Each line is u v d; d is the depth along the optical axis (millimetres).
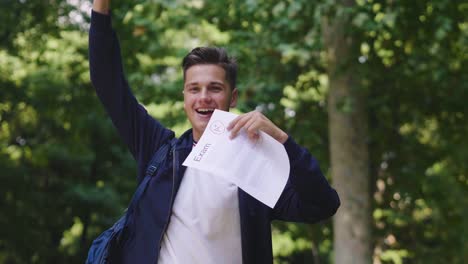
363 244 8070
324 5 6867
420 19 7895
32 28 11242
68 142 14047
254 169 2287
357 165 8195
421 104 9727
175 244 2408
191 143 2553
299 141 9422
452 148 10188
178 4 7676
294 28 7727
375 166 10344
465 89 9219
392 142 10227
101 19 2580
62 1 10711
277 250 12742
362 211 8141
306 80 9305
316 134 9547
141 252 2414
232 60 2633
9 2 10773
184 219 2420
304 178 2305
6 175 13984
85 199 15742
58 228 16266
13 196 14555
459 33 8141
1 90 12273
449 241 11250
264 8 7566
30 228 14930
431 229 11055
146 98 8734
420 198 10344
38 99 12391
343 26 7707
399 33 7754
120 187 17281
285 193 2506
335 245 8219
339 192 8188
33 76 11711
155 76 10219
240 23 8500
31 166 15242
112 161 16969
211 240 2408
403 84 9258
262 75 8641
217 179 2441
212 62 2551
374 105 9375
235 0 7832
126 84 2662
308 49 8156
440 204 10852
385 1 7473
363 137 8305
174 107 8922
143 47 9398
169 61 9742
